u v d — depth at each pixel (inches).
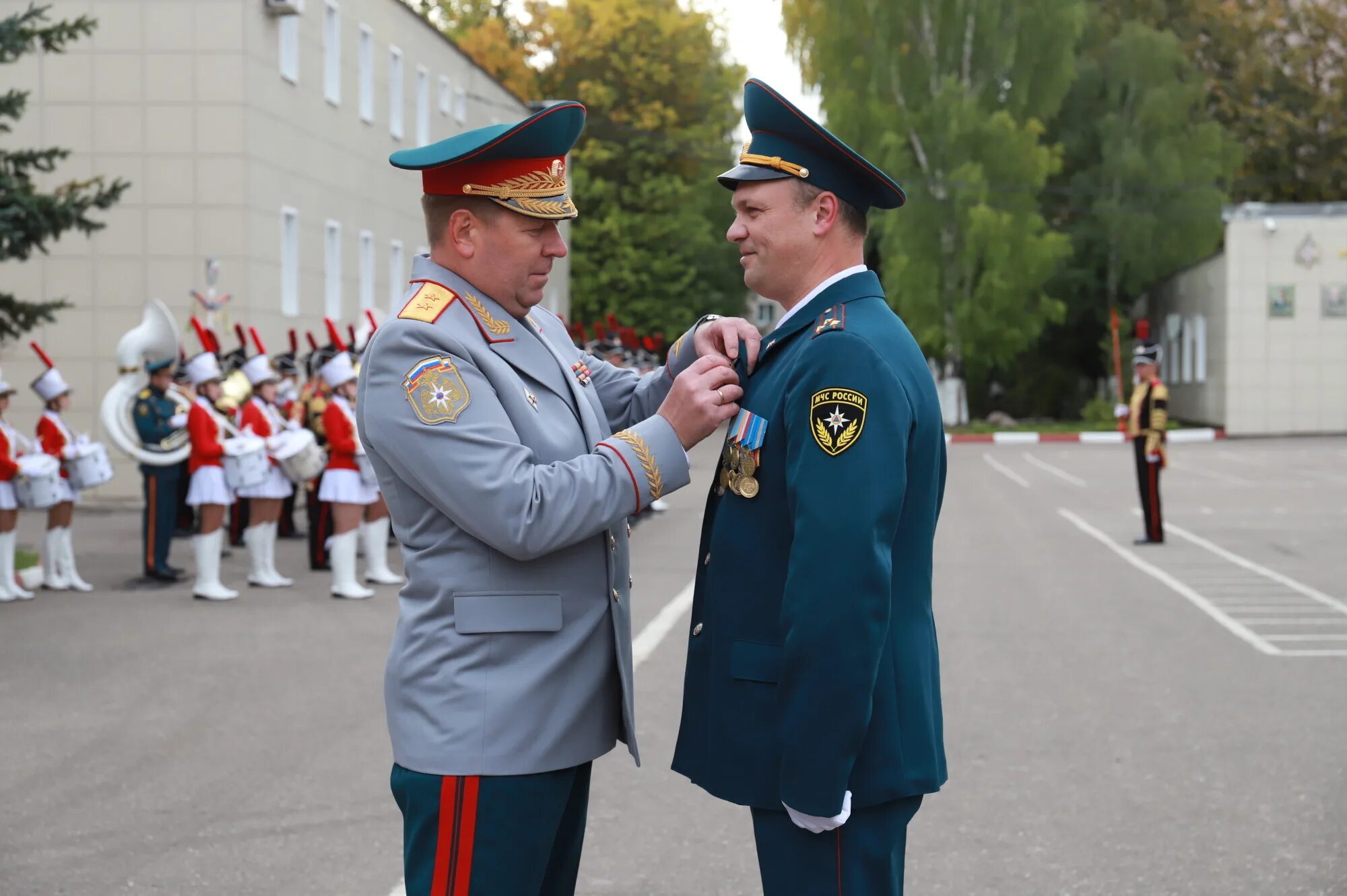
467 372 115.6
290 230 918.4
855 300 115.7
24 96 554.3
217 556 474.6
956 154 1574.8
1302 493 839.7
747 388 120.3
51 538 495.2
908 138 1615.4
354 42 1021.8
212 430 473.1
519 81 1972.2
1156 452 588.1
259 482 483.8
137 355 514.0
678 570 519.2
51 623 416.8
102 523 723.4
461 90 1309.1
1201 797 227.1
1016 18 1576.0
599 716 121.3
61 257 837.8
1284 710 287.7
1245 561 535.8
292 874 195.5
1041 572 503.5
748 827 216.2
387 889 189.3
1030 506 771.4
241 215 837.8
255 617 429.1
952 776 240.4
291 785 239.9
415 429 113.5
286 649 370.9
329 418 476.1
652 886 190.4
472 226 119.5
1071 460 1181.1
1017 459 1203.2
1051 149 1753.2
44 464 479.5
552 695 117.3
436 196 120.7
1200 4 1988.2
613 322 789.9
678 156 2023.9
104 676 334.3
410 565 119.2
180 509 684.7
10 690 318.0
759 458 115.1
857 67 1632.6
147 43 834.8
